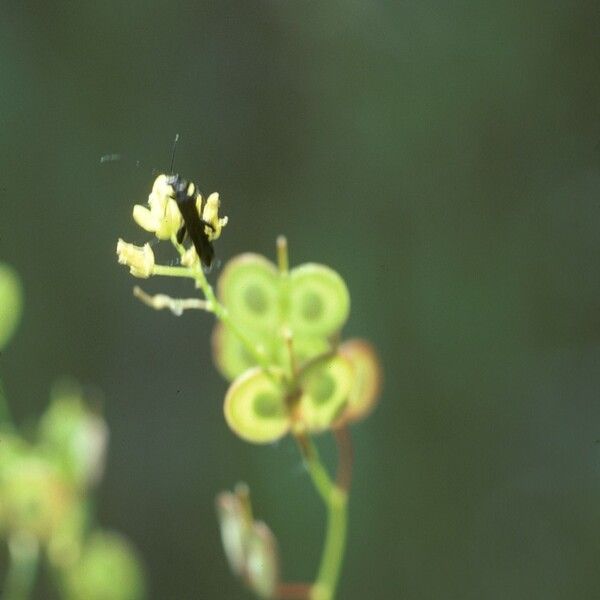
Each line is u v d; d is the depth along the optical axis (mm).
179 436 499
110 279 505
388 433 495
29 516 350
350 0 519
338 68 521
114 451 495
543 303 515
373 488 487
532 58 523
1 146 502
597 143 523
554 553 491
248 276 320
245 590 480
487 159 523
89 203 506
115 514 489
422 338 505
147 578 485
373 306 503
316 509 473
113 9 517
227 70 521
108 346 504
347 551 479
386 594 481
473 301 512
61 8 518
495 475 502
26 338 492
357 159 518
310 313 320
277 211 513
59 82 513
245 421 318
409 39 521
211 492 490
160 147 511
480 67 521
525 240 518
